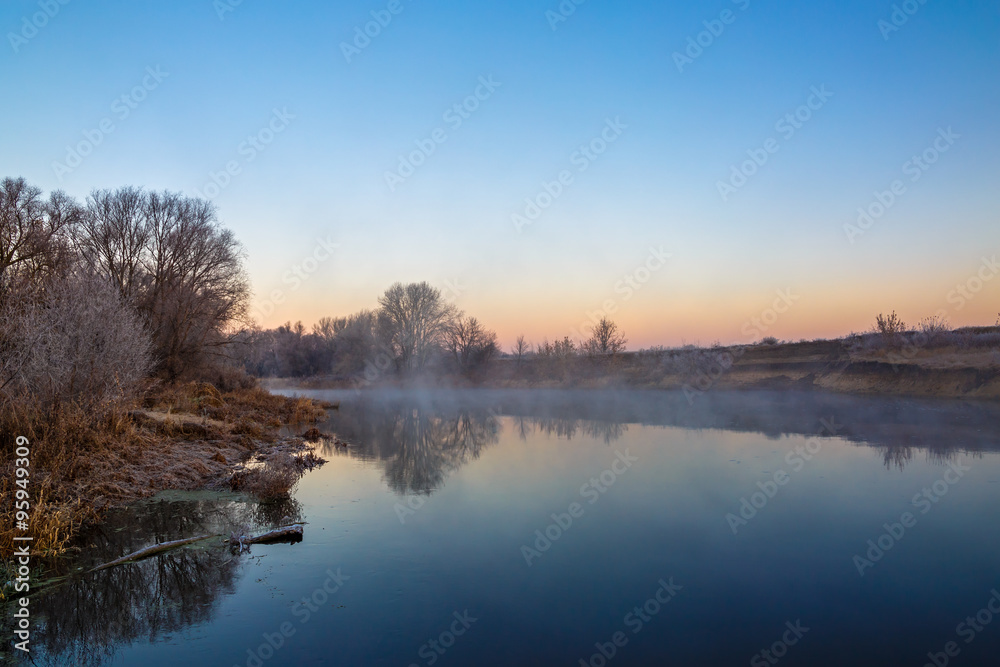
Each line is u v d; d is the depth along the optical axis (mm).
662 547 9305
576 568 8461
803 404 27500
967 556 8680
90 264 21781
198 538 9594
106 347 14266
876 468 14047
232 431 19531
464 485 13531
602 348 51938
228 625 6781
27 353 12320
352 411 34000
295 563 8656
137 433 14484
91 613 7055
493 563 8664
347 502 12016
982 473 13234
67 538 8867
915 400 25453
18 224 22328
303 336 82562
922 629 6629
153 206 28531
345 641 6379
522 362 56969
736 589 7730
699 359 41438
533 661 5969
